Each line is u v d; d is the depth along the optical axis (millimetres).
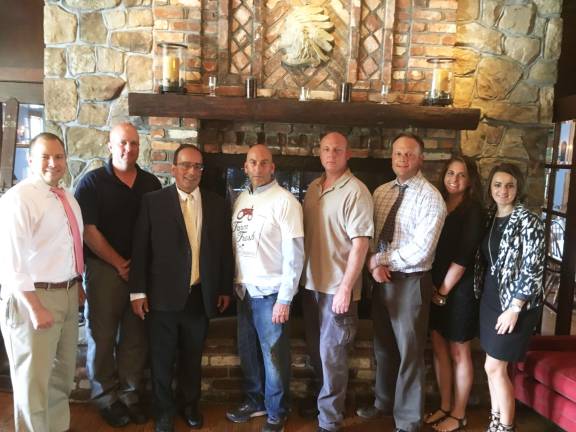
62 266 2139
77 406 2730
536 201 3160
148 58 2963
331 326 2367
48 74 2965
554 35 3066
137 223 2363
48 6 2916
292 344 2824
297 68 2977
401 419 2439
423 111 2822
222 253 2451
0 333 2779
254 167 2330
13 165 3189
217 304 2457
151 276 2354
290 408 2709
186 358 2508
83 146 3006
